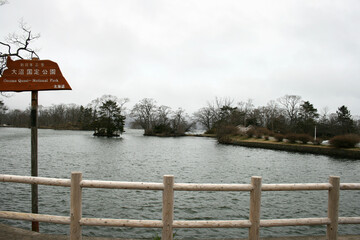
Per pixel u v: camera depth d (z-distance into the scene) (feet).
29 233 14.60
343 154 120.98
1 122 419.95
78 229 12.39
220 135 227.61
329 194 13.35
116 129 253.44
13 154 92.32
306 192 47.70
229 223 12.66
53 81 15.97
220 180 62.13
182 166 82.33
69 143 154.71
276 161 103.24
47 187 44.11
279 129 241.55
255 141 190.19
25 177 12.76
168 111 352.49
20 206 35.12
